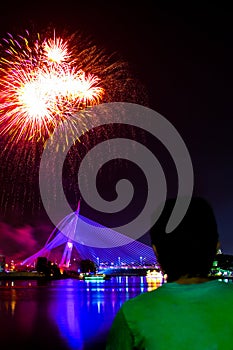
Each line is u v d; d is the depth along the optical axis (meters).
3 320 29.03
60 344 19.16
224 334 2.11
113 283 120.62
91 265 172.50
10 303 44.97
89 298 50.84
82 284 111.69
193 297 2.23
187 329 2.14
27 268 183.25
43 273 157.50
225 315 2.16
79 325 25.33
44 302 45.47
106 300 46.75
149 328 2.18
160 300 2.25
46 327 24.80
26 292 69.38
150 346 2.15
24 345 18.98
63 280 157.75
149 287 86.94
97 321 27.16
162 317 2.19
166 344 2.13
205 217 2.43
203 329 2.13
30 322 27.56
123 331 2.23
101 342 19.38
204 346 2.10
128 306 2.29
